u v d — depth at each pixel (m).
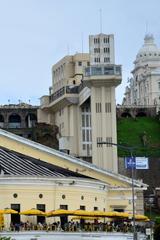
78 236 135.25
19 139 179.00
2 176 148.88
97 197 164.88
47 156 180.25
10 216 146.50
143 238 145.38
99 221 159.50
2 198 148.38
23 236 131.75
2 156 167.12
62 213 140.12
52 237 133.25
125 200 179.50
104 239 137.62
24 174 154.12
